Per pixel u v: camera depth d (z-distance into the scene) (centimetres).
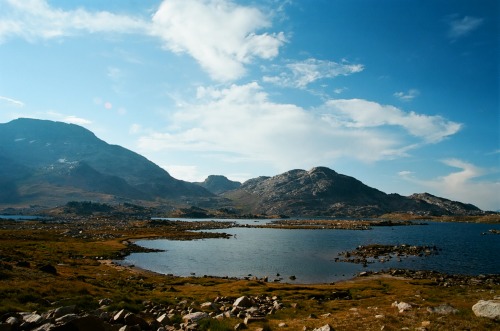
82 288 3734
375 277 7262
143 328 2150
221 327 2275
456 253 11431
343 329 2180
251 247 12838
